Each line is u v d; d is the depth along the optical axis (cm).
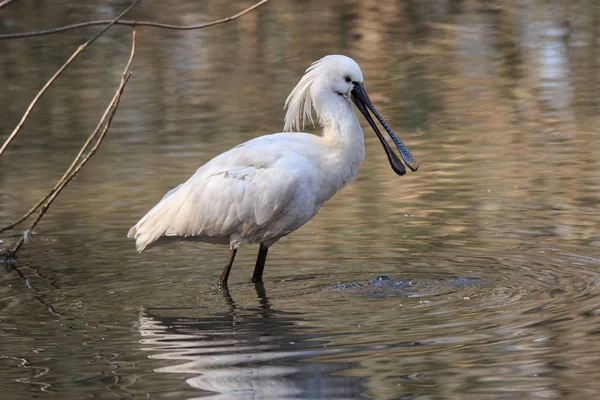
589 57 2617
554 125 2033
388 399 847
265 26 3189
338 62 1247
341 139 1232
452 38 2936
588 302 1082
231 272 1288
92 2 3497
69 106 2325
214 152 1881
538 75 2472
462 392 855
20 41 3039
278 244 1405
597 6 3253
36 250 1393
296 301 1146
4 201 1633
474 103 2244
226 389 880
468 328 1016
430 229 1427
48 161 1883
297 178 1191
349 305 1120
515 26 3041
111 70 2686
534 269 1229
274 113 2172
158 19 3244
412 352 955
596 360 914
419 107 2228
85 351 996
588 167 1722
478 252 1313
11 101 2377
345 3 3494
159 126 2111
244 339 1012
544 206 1512
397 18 3250
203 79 2550
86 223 1510
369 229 1445
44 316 1118
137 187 1686
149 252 1384
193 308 1134
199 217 1231
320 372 914
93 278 1266
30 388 901
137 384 901
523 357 930
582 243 1327
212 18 3262
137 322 1086
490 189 1622
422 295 1148
